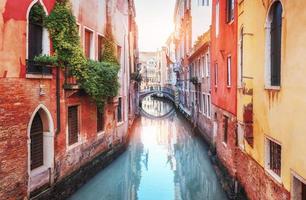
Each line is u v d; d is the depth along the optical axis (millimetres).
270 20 7500
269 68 7574
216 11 14945
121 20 17953
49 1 9820
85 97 12492
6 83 7902
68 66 10594
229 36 11711
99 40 14609
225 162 12180
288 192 6273
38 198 9070
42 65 9234
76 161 11602
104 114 14680
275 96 6984
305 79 5500
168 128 28969
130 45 24891
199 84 22859
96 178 13195
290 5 6117
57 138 10219
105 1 14836
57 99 10227
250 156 8961
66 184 10648
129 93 23172
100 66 12500
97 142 13727
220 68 13688
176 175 14945
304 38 5523
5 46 7852
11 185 8094
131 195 12289
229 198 10414
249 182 9078
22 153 8484
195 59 25891
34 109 9023
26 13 8672
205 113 19969
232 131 10867
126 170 15781
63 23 10156
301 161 5680
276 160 7324
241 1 9781
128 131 21172
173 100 47375
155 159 17828
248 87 8773
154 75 98062
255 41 8375
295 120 5926
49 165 9828
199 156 17797
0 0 7676
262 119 7871
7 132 7961
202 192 12391
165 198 11898
